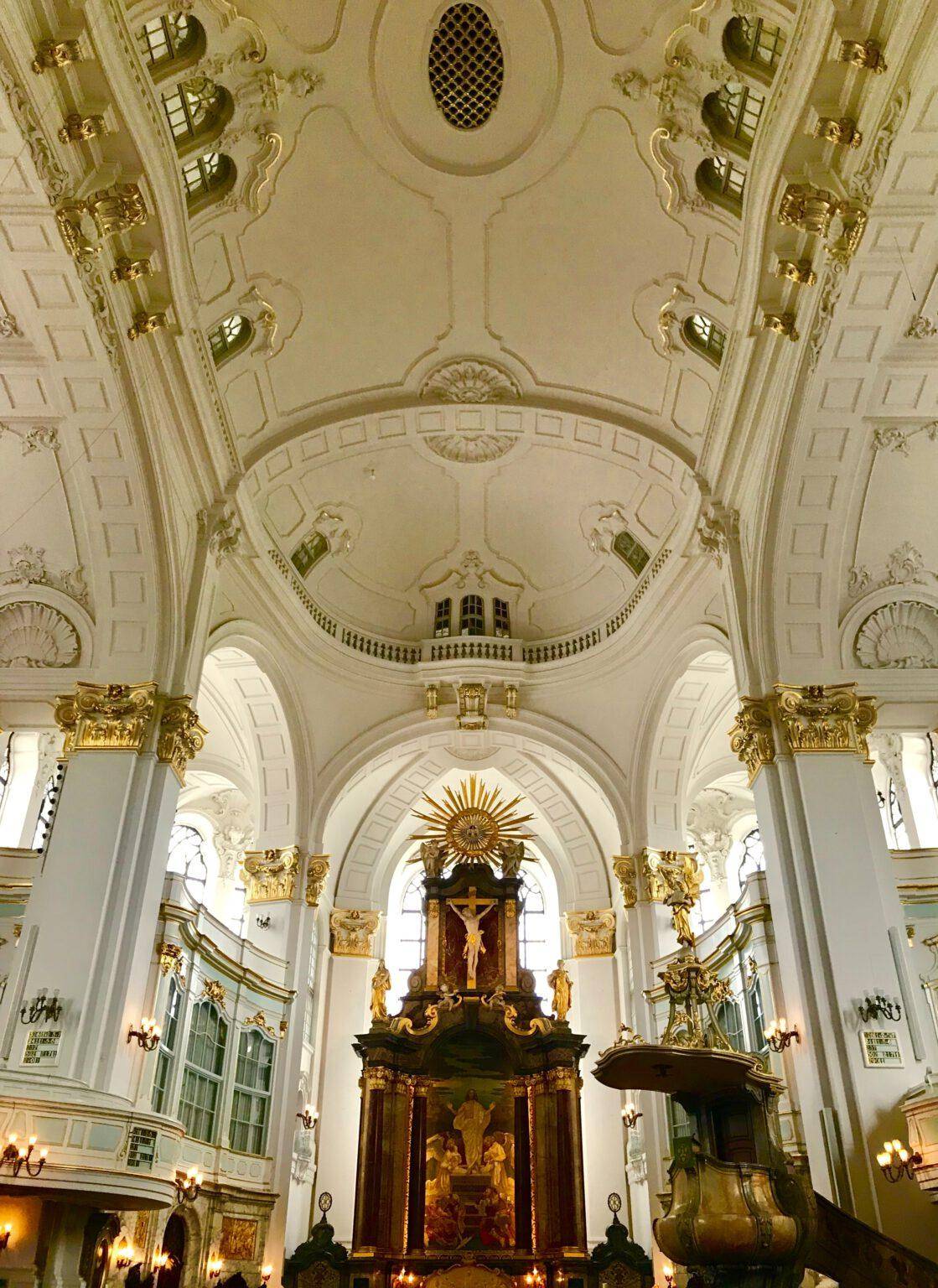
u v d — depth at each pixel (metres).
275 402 17.86
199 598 16.22
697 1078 11.31
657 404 18.02
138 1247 14.00
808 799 14.23
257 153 14.15
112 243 12.89
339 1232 20.69
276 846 20.92
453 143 15.20
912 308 13.20
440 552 22.95
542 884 26.36
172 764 14.95
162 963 15.09
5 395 14.26
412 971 23.44
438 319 17.67
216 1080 17.30
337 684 22.08
